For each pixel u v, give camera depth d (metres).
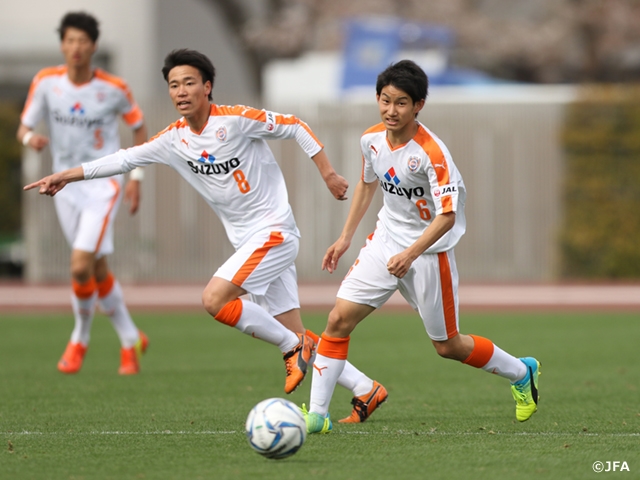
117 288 36.50
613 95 75.06
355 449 21.88
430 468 19.84
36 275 77.75
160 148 26.17
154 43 103.00
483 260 76.94
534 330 50.94
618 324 53.84
